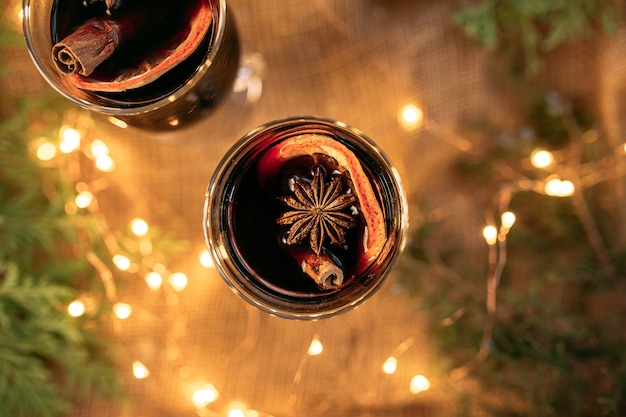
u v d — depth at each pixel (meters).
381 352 0.43
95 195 0.43
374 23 0.43
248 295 0.34
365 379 0.43
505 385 0.42
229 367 0.43
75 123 0.42
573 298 0.44
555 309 0.41
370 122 0.43
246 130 0.43
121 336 0.43
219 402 0.42
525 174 0.44
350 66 0.43
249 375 0.43
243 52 0.43
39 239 0.42
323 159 0.35
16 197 0.43
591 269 0.43
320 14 0.43
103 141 0.42
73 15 0.35
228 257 0.34
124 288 0.43
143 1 0.35
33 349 0.42
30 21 0.34
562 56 0.44
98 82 0.34
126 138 0.43
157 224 0.43
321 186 0.35
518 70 0.44
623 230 0.43
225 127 0.43
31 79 0.42
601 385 0.42
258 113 0.43
